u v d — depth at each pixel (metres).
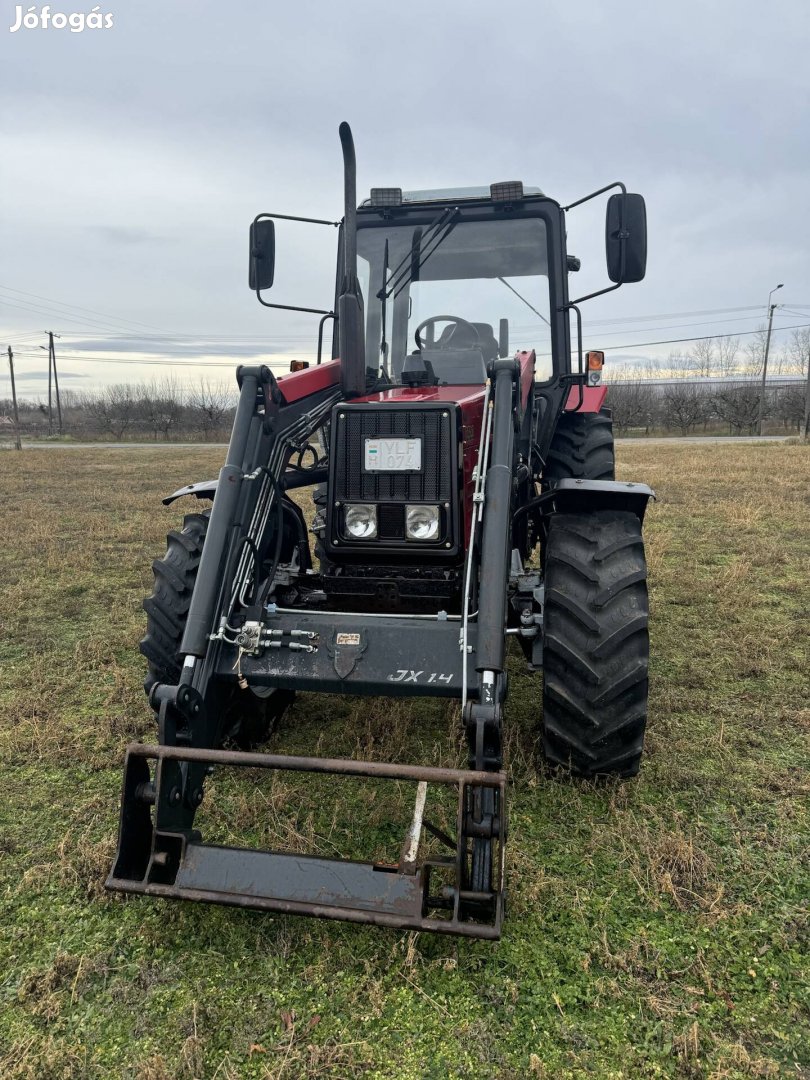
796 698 3.96
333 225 4.33
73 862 2.63
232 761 2.23
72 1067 1.87
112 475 17.58
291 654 2.69
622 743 2.90
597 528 3.14
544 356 4.40
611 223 3.75
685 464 16.78
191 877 2.19
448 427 2.88
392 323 4.38
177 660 3.15
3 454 26.36
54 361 53.38
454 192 4.38
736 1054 1.88
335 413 2.96
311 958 2.22
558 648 2.91
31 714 3.85
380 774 2.16
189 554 3.35
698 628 5.10
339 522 2.98
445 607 2.97
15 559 7.67
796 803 2.98
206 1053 1.92
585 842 2.74
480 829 2.16
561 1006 2.05
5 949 2.27
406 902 2.07
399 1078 1.85
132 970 2.19
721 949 2.24
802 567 6.73
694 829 2.81
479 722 2.32
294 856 2.20
